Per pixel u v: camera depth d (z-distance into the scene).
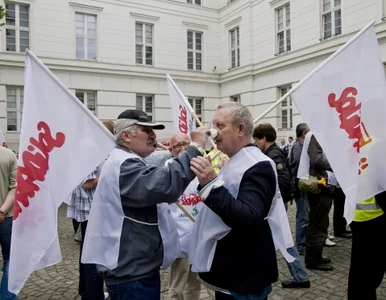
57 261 2.09
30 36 14.77
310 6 13.77
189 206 2.83
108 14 16.23
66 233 6.43
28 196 2.00
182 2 17.92
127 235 1.94
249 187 1.81
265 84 16.11
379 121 2.66
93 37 16.17
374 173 2.63
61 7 15.22
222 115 1.95
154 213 2.03
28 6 14.80
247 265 1.87
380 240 2.70
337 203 5.64
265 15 15.95
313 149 4.23
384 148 2.65
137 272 1.92
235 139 1.94
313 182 4.16
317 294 3.69
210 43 18.73
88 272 3.03
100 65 16.05
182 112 3.74
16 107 14.73
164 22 17.52
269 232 1.99
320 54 13.34
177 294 2.97
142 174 1.89
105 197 1.99
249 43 16.77
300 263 3.82
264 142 4.09
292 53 14.52
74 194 3.50
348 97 2.62
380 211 2.68
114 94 16.48
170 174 1.83
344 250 5.06
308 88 2.55
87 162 2.16
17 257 1.95
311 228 4.36
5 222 3.19
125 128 2.11
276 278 2.00
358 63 2.67
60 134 2.11
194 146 1.93
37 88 2.06
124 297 1.92
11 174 3.25
